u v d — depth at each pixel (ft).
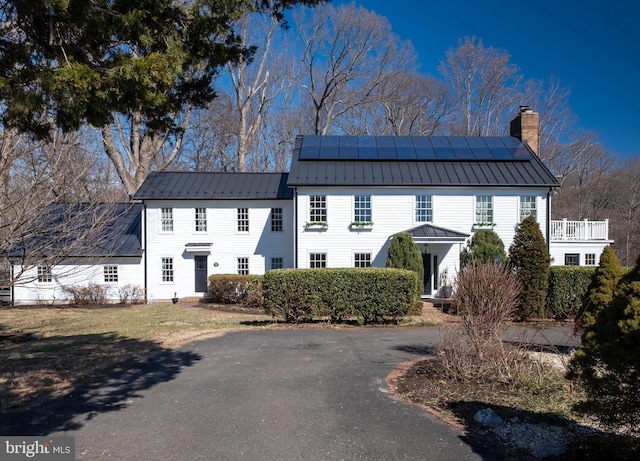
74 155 48.01
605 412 13.07
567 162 171.01
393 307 44.14
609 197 170.60
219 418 17.74
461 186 73.77
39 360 28.30
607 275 28.04
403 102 149.18
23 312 69.05
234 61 23.11
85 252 71.41
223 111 148.25
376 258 74.49
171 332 40.98
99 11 17.02
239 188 86.74
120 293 83.35
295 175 75.72
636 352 12.12
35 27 16.79
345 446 15.07
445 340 24.90
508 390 20.61
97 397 20.52
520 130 86.28
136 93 17.62
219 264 84.69
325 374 24.52
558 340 35.35
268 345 33.60
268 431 16.38
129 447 14.99
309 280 44.96
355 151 81.46
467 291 24.52
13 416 17.99
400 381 22.68
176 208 84.94
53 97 16.30
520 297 52.34
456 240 70.08
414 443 15.28
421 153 80.69
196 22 20.01
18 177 42.27
